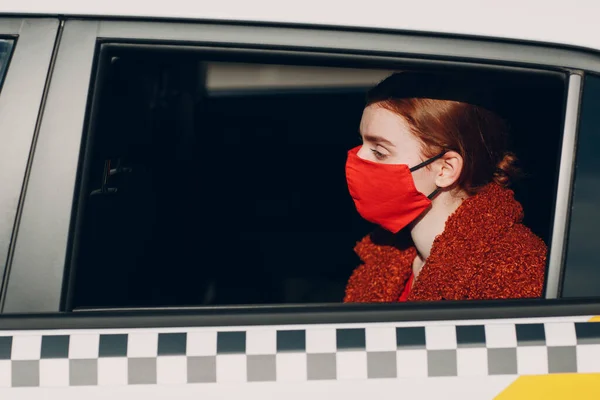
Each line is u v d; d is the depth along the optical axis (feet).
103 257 5.82
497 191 5.83
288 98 11.96
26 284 4.66
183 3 4.85
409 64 4.86
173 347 4.64
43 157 4.72
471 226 5.72
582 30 4.85
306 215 10.59
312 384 4.58
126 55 4.91
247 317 4.70
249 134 11.26
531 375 4.60
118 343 4.65
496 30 4.83
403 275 6.52
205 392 4.58
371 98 5.81
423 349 4.62
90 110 4.79
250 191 10.69
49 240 4.67
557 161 4.86
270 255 10.12
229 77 12.11
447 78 5.61
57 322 4.66
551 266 4.80
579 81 4.82
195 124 10.45
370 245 6.84
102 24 4.85
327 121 11.57
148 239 7.24
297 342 4.64
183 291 8.64
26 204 4.69
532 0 4.93
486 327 4.67
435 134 5.65
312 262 10.07
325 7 4.85
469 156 5.71
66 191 4.69
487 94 5.64
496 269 5.55
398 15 4.84
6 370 4.62
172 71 9.02
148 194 7.23
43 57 4.81
